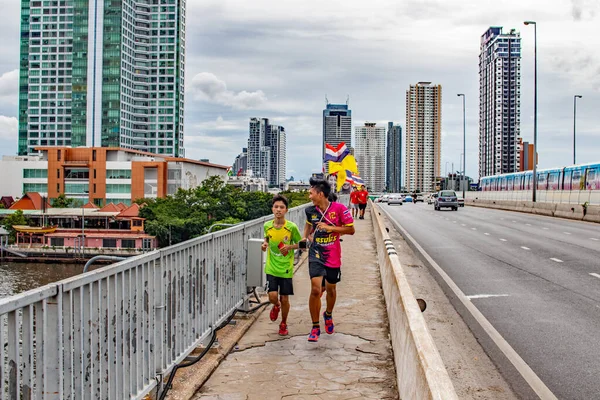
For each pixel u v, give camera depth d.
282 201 7.31
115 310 4.26
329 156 27.33
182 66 191.62
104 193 123.06
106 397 4.11
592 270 13.47
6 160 129.25
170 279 5.48
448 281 12.27
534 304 9.74
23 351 3.13
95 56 169.25
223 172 158.62
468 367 6.48
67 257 84.94
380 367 6.04
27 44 178.62
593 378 6.00
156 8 187.38
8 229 91.00
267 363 6.20
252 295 9.95
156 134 186.75
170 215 87.44
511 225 29.12
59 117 177.00
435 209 51.47
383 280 10.66
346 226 7.07
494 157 193.88
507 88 191.38
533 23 45.84
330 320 7.42
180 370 5.81
